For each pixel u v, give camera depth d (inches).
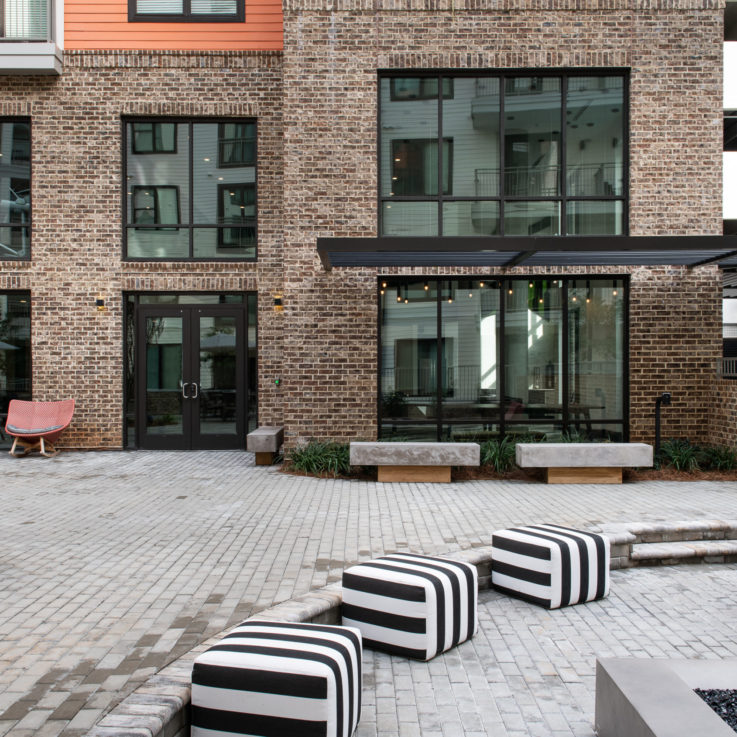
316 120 425.1
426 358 436.1
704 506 311.7
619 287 435.8
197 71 488.7
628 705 118.6
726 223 738.2
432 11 424.5
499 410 436.1
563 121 431.8
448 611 177.5
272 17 491.2
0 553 233.0
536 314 437.4
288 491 349.1
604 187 432.1
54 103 484.1
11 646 154.6
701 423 424.5
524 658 175.3
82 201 485.4
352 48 424.5
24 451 470.9
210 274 493.0
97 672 141.1
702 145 422.9
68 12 485.4
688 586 234.5
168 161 501.0
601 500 327.6
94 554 231.9
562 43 424.5
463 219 433.4
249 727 127.0
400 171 433.4
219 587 197.3
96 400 487.2
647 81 422.6
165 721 121.6
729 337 774.5
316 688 124.1
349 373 425.1
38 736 115.5
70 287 484.7
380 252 369.4
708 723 109.2
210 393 503.5
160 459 454.3
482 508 309.1
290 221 425.1
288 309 424.8
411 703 150.9
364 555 231.3
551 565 210.5
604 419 434.6
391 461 374.3
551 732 139.0
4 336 493.4
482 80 433.7
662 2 421.7
